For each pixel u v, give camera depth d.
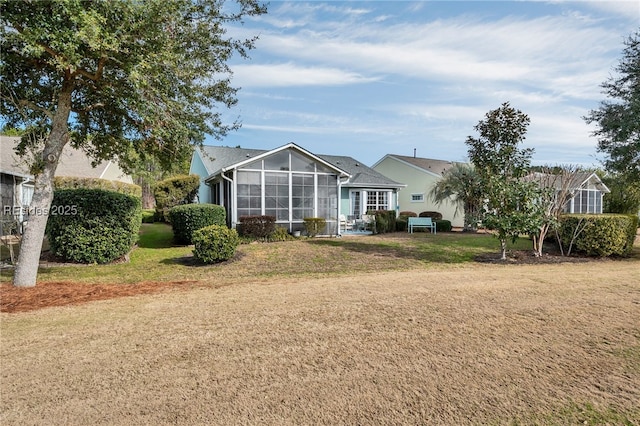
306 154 14.95
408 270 8.42
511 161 9.75
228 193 14.90
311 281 6.84
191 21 7.05
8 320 4.44
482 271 7.99
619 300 5.32
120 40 5.66
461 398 2.77
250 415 2.52
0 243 10.87
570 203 21.33
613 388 2.94
